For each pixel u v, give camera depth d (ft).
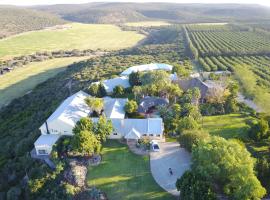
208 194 184.75
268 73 467.52
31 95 513.04
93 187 220.23
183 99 343.87
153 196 213.05
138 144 267.18
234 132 291.17
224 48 652.48
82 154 254.27
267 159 238.89
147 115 321.32
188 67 522.47
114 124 285.02
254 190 185.68
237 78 433.07
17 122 404.98
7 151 318.65
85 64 643.86
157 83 363.76
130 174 234.79
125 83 416.67
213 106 339.16
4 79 645.10
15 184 257.34
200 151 210.18
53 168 249.14
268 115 306.14
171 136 286.05
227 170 198.90
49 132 290.97
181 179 201.57
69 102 326.65
